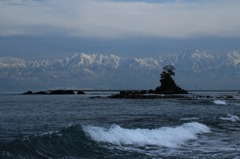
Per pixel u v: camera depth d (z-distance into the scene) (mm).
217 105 83938
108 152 21578
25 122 40031
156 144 24969
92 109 66375
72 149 21281
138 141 24984
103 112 57656
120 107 73938
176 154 21859
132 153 21641
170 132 28234
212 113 55469
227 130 33688
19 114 53531
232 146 25078
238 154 22047
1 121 41250
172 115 50469
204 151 23016
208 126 35219
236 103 94375
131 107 73875
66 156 20172
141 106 78000
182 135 28500
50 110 63656
